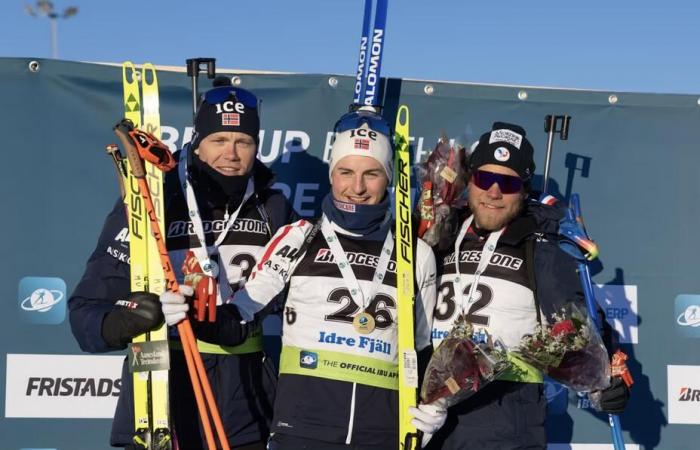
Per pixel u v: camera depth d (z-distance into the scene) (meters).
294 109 4.46
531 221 3.55
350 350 3.28
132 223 3.41
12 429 4.23
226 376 3.46
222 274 3.51
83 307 3.31
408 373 3.33
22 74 4.25
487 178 3.46
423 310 3.48
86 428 4.29
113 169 4.33
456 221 3.70
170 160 3.18
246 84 4.44
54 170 4.28
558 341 3.27
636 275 4.66
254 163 3.69
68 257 4.28
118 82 4.34
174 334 3.45
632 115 4.68
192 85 4.23
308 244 3.42
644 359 4.65
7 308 4.23
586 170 4.65
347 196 3.39
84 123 4.31
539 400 3.46
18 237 4.24
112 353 4.32
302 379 3.28
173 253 3.48
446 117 4.56
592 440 4.60
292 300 3.38
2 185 4.23
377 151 3.39
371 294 3.35
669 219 4.68
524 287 3.44
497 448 3.34
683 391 4.67
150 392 3.30
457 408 3.42
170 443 3.27
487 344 3.26
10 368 4.23
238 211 3.59
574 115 4.65
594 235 4.64
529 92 4.62
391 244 3.45
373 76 4.23
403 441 3.30
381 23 4.24
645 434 4.64
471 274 3.50
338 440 3.21
